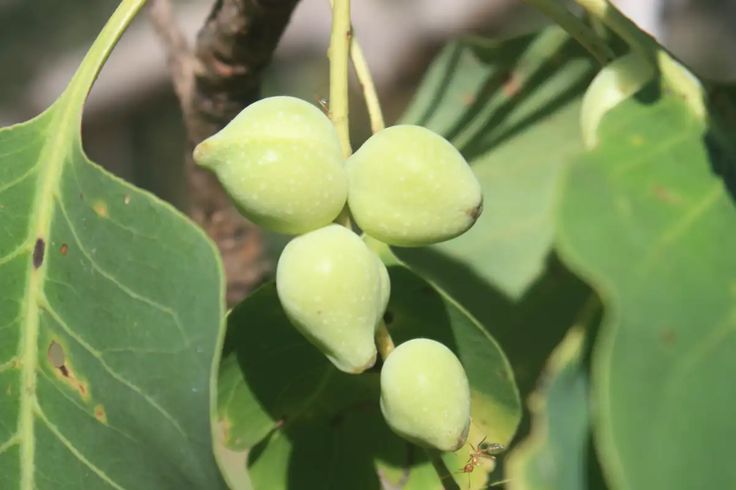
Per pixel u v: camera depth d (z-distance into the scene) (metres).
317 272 0.44
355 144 0.96
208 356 0.45
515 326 0.57
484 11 0.91
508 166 0.58
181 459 0.46
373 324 0.45
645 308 0.43
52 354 0.47
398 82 0.93
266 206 0.45
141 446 0.46
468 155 0.58
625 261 0.43
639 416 0.42
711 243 0.44
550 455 0.45
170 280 0.46
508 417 0.48
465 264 0.57
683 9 1.11
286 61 1.02
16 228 0.47
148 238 0.46
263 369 0.48
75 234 0.47
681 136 0.46
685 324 0.43
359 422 0.49
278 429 0.49
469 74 0.58
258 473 0.49
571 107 0.57
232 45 0.56
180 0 1.06
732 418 0.42
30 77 1.18
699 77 0.48
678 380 0.42
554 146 0.58
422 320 0.48
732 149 0.46
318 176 0.45
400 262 0.47
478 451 0.48
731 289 0.43
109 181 0.47
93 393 0.46
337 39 0.46
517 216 0.57
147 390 0.46
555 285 0.57
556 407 0.45
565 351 0.45
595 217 0.44
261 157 0.45
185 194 1.06
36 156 0.48
